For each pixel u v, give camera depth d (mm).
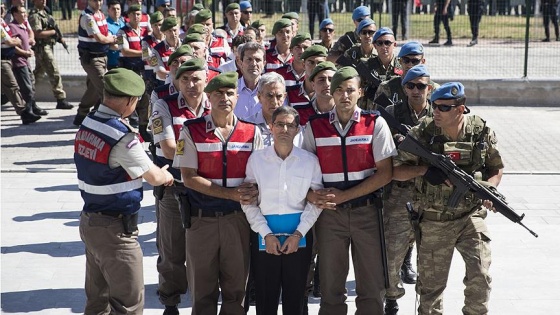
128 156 5688
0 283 7578
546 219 9516
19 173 11445
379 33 8562
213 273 6109
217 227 5988
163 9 14766
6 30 14227
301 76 8938
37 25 15391
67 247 8547
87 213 5809
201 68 6746
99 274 6035
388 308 6859
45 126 14484
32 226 9195
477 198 5926
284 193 5910
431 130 5988
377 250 6012
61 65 17516
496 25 20406
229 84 5906
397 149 6070
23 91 14531
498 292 7457
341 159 5934
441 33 20688
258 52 7504
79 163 5781
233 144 5980
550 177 11320
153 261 8227
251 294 7113
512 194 10516
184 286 6867
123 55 13625
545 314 7008
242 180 6008
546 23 19922
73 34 18875
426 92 6766
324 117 6016
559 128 14484
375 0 19453
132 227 5828
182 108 6770
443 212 5953
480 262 5906
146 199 10359
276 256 6031
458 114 5863
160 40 12203
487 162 6066
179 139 5980
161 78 11531
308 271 6184
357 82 5926
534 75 17094
